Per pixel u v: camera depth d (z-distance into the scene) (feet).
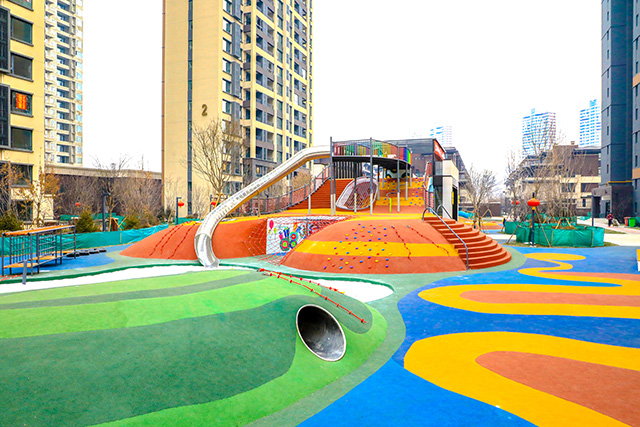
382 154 89.81
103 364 17.39
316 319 29.32
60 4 337.93
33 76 123.85
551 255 77.10
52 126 325.62
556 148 143.23
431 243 61.82
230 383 18.70
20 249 68.39
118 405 15.67
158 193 188.85
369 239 61.62
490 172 243.60
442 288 46.47
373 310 35.99
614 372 22.57
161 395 16.78
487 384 21.12
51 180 112.98
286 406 18.65
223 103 194.39
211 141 141.90
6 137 115.75
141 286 27.53
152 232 105.81
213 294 26.12
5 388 15.01
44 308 21.59
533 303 39.06
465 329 31.27
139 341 19.40
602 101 221.66
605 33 216.13
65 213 156.15
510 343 27.81
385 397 19.65
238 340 21.71
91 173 169.99
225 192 175.63
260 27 224.33
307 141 285.64
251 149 214.48
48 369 16.40
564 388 20.57
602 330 30.53
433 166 108.99
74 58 345.51
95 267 60.80
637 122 181.68
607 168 214.07
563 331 30.40
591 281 50.06
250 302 25.98
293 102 264.72
